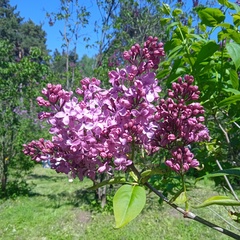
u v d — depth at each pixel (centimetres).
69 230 702
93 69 945
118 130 135
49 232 690
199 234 642
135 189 116
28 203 883
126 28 986
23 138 1020
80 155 140
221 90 189
